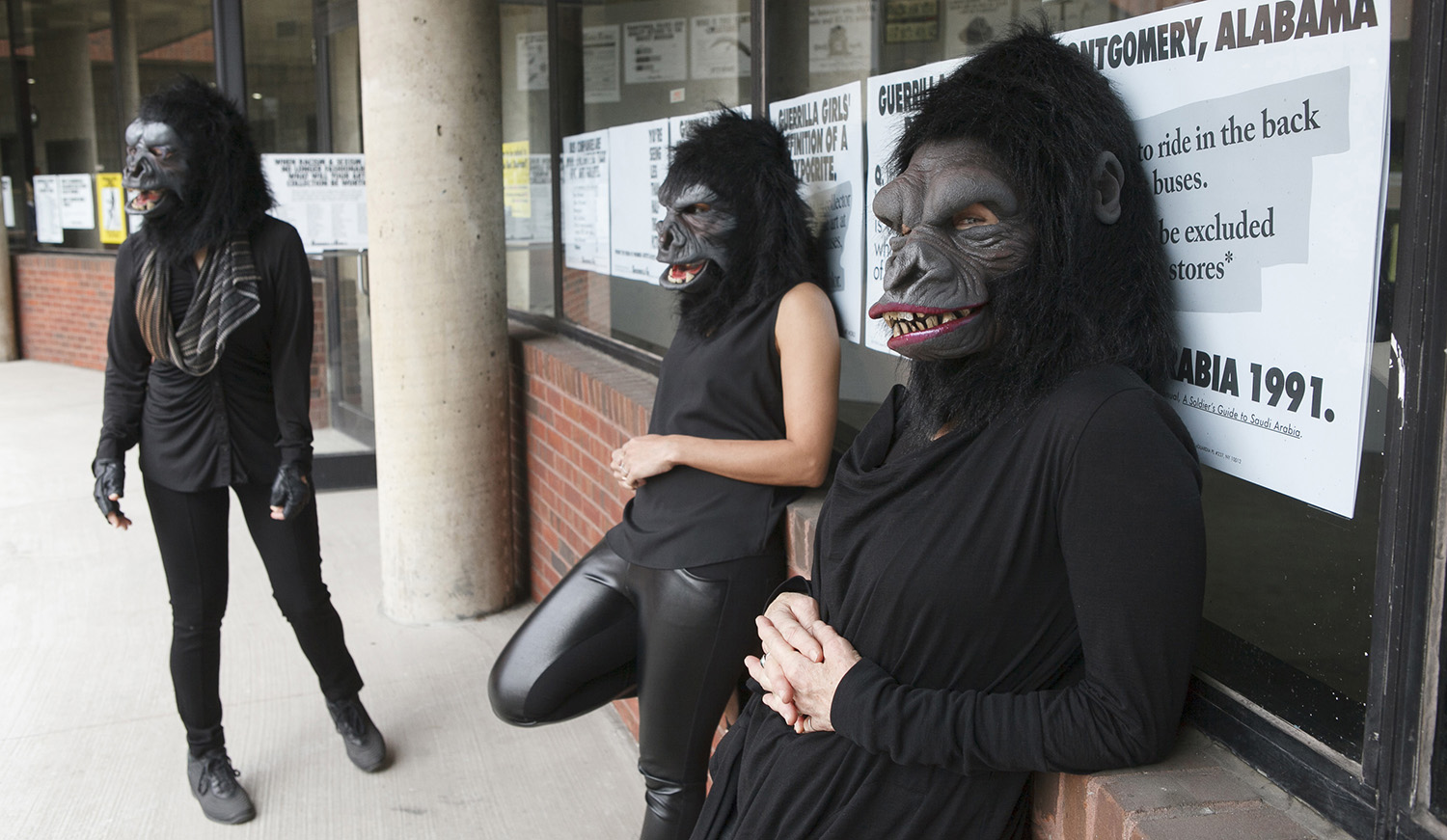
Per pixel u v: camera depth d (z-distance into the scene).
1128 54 1.45
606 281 3.99
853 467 1.42
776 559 2.20
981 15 1.86
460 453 4.16
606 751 3.34
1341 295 1.15
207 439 2.78
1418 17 1.02
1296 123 1.19
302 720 3.51
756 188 2.16
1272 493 1.28
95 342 10.26
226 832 2.91
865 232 2.31
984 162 1.20
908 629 1.27
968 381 1.25
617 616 2.35
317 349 6.14
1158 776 1.28
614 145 3.79
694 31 3.15
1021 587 1.21
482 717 3.54
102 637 4.15
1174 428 1.17
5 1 10.41
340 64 6.00
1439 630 1.04
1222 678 1.37
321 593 3.09
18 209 10.83
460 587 4.25
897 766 1.28
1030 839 1.38
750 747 1.47
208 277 2.66
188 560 2.85
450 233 4.02
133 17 9.16
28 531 5.39
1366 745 1.13
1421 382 1.03
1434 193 1.00
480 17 3.97
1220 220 1.30
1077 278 1.20
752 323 2.18
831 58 2.41
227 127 2.65
